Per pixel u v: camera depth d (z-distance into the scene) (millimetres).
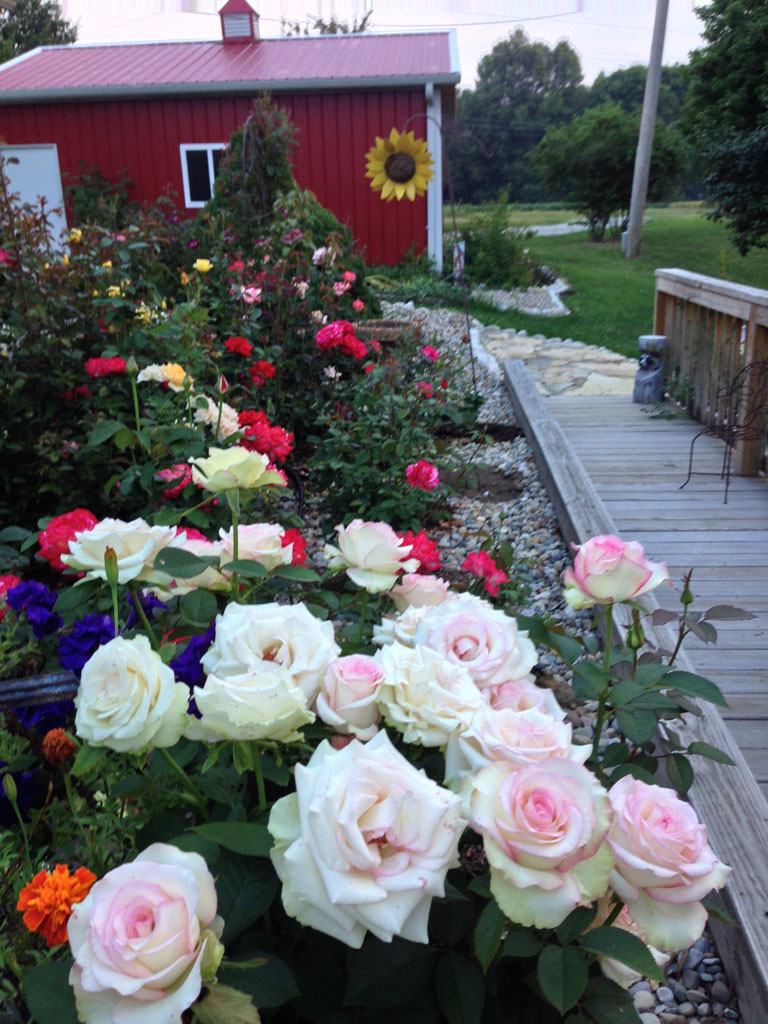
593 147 20688
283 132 7129
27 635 1920
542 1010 1116
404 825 879
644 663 1798
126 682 1024
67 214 13438
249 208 7027
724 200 14445
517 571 2869
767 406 4449
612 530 3697
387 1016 1060
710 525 4016
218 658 1177
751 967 1654
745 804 2006
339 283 5754
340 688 1122
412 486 3869
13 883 1305
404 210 13273
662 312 6621
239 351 4656
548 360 8367
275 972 971
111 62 14695
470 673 1198
